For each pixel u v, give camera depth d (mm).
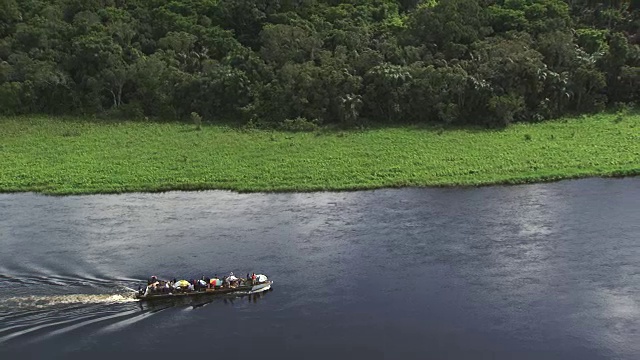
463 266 52875
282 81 100188
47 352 41688
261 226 62531
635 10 116625
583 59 100625
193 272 52469
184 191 74312
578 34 109062
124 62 105625
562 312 45938
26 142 90438
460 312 46219
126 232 61594
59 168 80375
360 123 96000
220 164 80688
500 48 98938
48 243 58844
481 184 72875
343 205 67938
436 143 86312
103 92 106688
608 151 80938
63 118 102312
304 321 45438
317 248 56938
